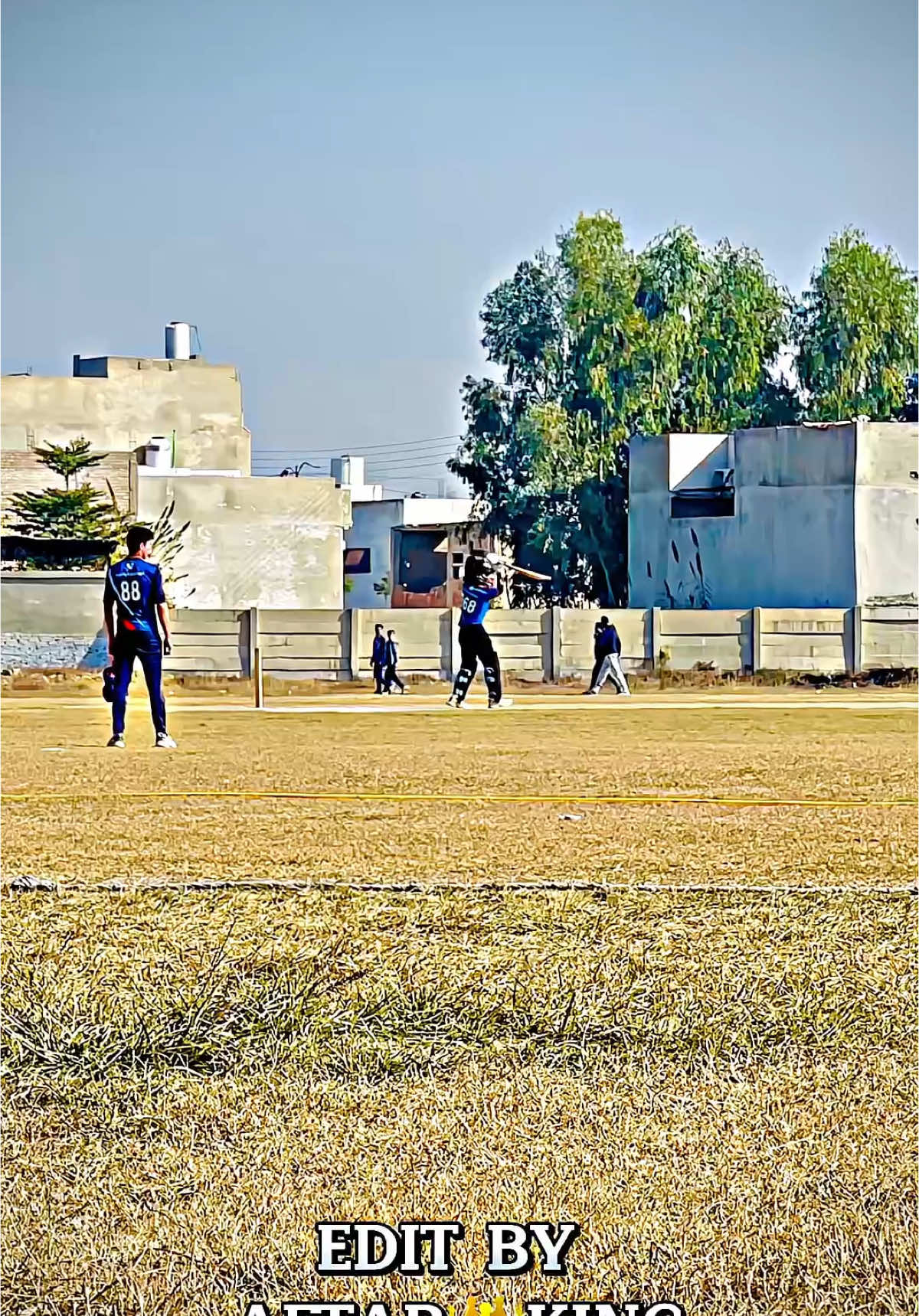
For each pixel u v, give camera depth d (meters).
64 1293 9.33
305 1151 11.00
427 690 81.81
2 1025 12.95
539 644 90.31
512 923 17.02
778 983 14.45
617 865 20.84
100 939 16.16
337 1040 12.86
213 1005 13.49
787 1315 9.03
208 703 65.75
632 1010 13.55
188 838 23.05
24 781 30.50
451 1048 12.83
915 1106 11.66
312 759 35.69
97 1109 11.71
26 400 152.25
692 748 40.00
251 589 120.56
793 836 23.50
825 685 88.12
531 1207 10.11
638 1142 11.06
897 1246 9.61
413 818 25.42
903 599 105.69
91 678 85.31
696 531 111.56
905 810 26.44
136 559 38.59
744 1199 10.16
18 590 94.19
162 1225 10.02
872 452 105.44
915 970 15.01
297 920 17.09
